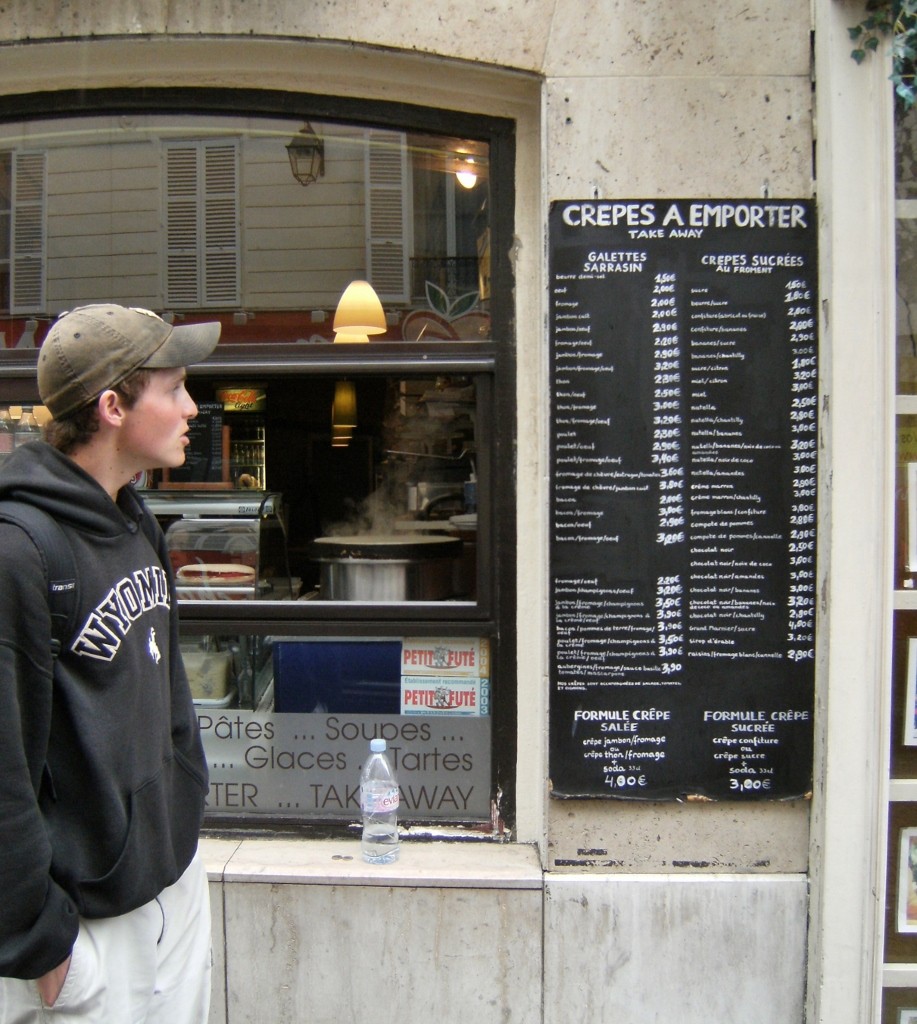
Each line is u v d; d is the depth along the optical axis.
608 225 2.60
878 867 2.62
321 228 2.92
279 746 2.99
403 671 2.96
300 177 2.92
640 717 2.67
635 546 2.64
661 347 2.61
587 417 2.62
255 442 3.03
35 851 1.52
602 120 2.60
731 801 2.69
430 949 2.73
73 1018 1.67
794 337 2.62
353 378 2.95
